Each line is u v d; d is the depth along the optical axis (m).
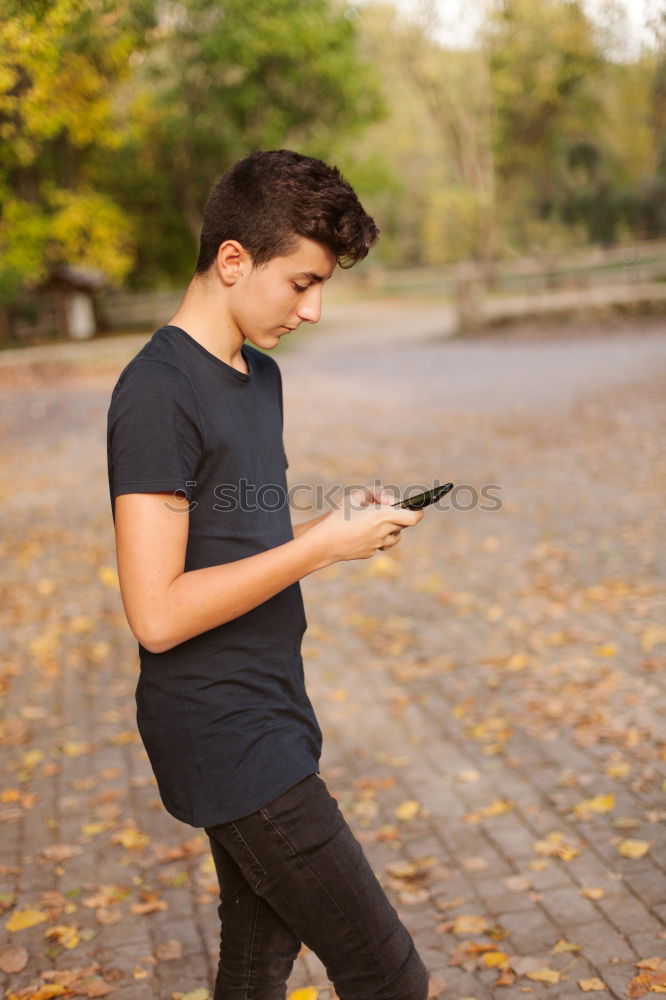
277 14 24.66
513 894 3.14
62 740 4.72
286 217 1.64
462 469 10.98
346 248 1.68
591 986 2.66
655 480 9.34
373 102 29.78
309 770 1.74
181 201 32.00
